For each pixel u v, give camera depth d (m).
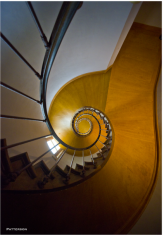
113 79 3.45
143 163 2.43
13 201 1.38
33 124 2.25
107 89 3.74
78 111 4.50
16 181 1.53
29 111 2.10
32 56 1.85
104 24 2.27
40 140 2.48
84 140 5.06
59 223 1.71
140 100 2.97
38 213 1.56
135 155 2.66
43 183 1.74
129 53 2.93
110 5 1.96
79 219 1.89
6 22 1.31
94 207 2.09
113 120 3.62
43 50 2.03
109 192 2.34
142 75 2.96
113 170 2.74
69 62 2.84
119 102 3.59
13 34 1.43
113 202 2.21
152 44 2.68
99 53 2.97
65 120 4.59
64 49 2.38
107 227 1.91
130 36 2.73
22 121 1.91
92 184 2.35
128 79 3.23
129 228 1.88
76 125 5.36
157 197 1.98
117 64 3.16
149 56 2.78
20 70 1.71
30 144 2.07
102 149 4.03
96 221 1.95
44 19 1.71
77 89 3.97
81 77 3.76
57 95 3.83
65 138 4.68
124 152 2.94
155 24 2.44
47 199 1.75
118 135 3.27
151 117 2.62
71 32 2.14
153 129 2.49
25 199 1.52
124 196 2.28
